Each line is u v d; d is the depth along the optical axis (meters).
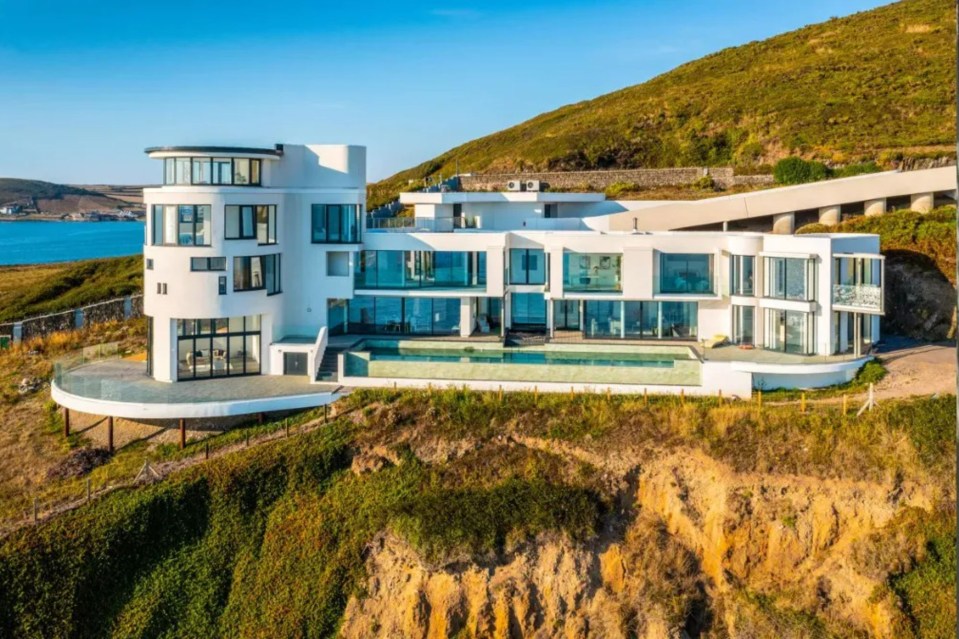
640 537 32.03
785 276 41.88
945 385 37.25
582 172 87.06
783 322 42.03
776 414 34.66
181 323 41.03
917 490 31.48
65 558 30.62
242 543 32.78
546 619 30.44
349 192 44.88
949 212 55.41
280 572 31.88
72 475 35.81
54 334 55.28
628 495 33.34
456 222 59.28
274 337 43.34
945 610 29.06
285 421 37.72
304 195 45.03
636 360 41.44
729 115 95.75
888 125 83.44
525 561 30.89
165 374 41.06
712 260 45.03
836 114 88.06
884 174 59.31
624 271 45.03
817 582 30.64
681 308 46.09
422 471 34.78
